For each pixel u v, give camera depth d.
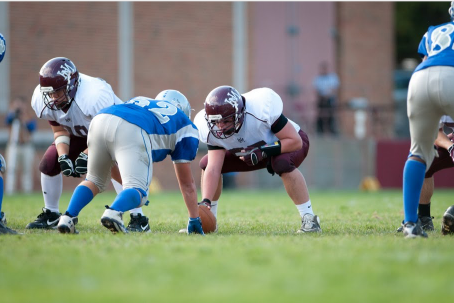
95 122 17.95
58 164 21.27
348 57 75.31
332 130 64.94
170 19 66.88
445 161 20.66
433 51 17.17
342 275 11.59
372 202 36.47
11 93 61.62
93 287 10.84
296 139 19.55
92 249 14.51
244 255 13.63
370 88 76.06
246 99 19.50
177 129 18.42
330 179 63.56
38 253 14.03
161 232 20.05
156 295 10.23
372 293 10.29
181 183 18.78
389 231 20.12
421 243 15.52
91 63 64.31
